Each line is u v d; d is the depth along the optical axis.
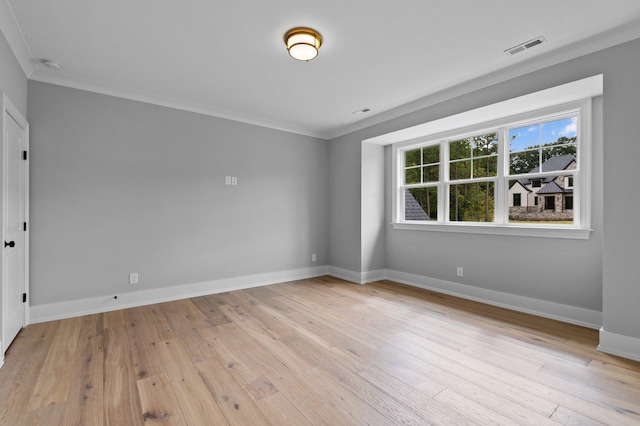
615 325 2.34
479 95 3.20
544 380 1.99
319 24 2.24
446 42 2.47
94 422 1.60
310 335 2.72
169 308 3.46
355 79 3.15
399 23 2.22
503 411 1.69
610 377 2.02
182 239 3.86
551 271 3.14
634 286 2.26
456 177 4.11
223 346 2.50
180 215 3.84
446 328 2.87
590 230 2.85
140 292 3.56
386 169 4.98
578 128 2.99
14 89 2.51
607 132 2.37
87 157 3.25
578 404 1.75
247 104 3.87
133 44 2.50
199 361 2.25
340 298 3.86
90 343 2.54
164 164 3.73
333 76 3.09
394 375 2.06
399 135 4.34
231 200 4.26
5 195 2.26
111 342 2.56
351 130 4.82
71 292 3.16
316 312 3.33
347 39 2.43
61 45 2.51
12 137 2.51
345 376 2.05
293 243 4.89
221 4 2.02
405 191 4.77
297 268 4.95
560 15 2.12
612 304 2.35
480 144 3.85
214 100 3.74
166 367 2.16
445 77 3.11
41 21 2.19
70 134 3.16
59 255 3.10
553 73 2.66
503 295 3.51
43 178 3.01
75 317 3.15
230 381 1.99
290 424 1.60
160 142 3.70
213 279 4.10
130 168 3.51
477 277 3.77
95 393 1.85
